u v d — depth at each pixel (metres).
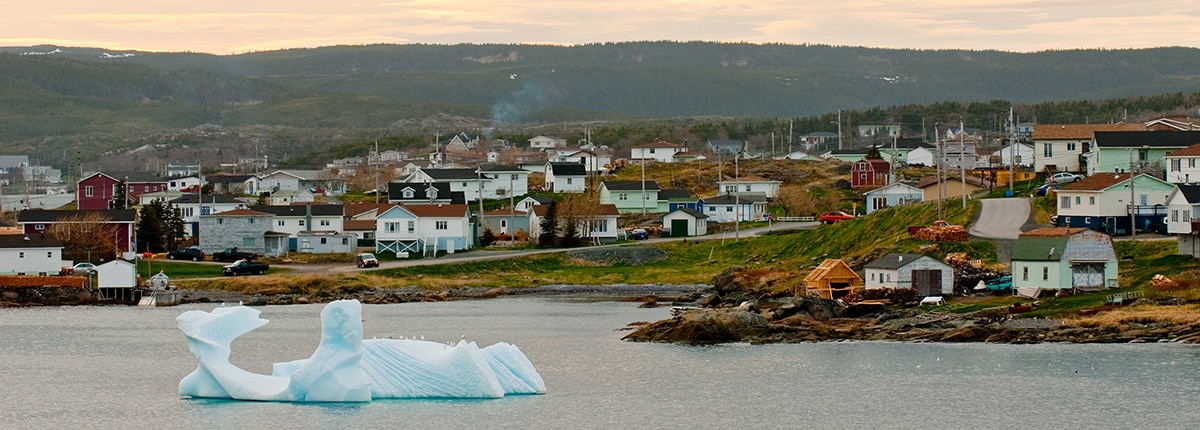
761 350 196.12
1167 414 150.88
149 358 194.38
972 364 180.25
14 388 170.25
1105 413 152.12
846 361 185.00
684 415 152.88
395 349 160.00
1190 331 192.75
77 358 194.12
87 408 157.62
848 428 147.12
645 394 164.12
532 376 164.88
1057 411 153.38
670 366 182.62
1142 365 176.00
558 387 167.88
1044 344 193.62
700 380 172.50
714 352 194.25
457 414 151.12
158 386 171.25
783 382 171.62
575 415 152.38
